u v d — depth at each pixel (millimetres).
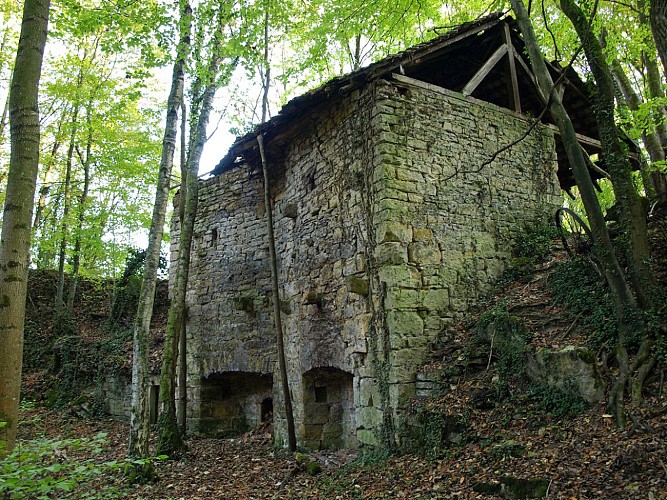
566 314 6266
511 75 9023
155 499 6023
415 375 6602
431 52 7906
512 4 6391
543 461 4316
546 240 8242
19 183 4430
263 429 10188
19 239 4340
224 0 8195
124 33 8000
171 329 8945
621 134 6930
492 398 5680
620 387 4645
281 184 10102
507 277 7832
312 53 9297
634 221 5633
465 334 6852
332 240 8039
